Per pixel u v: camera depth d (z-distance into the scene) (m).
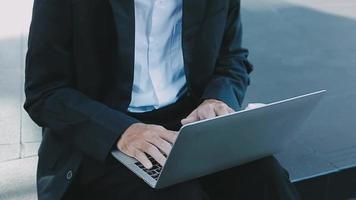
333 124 3.10
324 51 4.32
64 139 1.66
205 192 1.71
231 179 1.71
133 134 1.57
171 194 1.51
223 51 1.95
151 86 1.79
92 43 1.67
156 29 1.75
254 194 1.69
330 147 2.88
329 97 3.46
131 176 1.62
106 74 1.72
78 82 1.72
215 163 1.52
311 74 3.85
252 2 5.52
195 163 1.45
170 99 1.83
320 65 4.02
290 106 1.52
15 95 3.34
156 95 1.80
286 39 4.57
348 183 2.74
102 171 1.64
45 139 1.76
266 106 1.46
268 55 4.20
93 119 1.60
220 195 1.74
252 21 4.98
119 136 1.58
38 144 2.82
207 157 1.46
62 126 1.63
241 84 1.91
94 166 1.65
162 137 1.57
